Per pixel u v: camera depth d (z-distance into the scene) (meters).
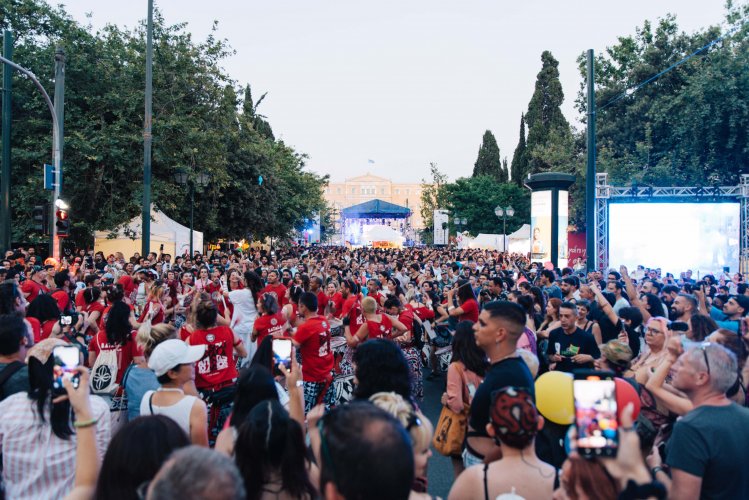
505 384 3.68
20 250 17.83
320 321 6.84
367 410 2.03
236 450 2.86
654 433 3.71
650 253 22.52
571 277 11.41
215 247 37.25
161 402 4.02
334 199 150.62
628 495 2.21
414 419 3.03
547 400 3.86
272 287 11.60
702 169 28.34
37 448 3.43
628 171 30.78
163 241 25.23
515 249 42.12
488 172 70.31
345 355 8.38
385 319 7.52
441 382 10.45
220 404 5.53
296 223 45.41
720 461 3.07
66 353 2.90
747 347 5.51
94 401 3.62
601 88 36.09
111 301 8.30
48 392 3.45
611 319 7.98
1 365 4.29
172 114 24.70
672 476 3.17
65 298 9.88
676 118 28.75
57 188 16.09
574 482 2.31
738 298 9.00
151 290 9.69
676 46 33.16
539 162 52.72
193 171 24.27
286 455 2.81
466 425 4.79
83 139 22.34
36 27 24.39
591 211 16.62
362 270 20.16
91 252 24.61
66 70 23.52
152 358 4.00
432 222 66.94
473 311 9.08
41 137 23.08
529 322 7.61
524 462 2.96
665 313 9.87
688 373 3.23
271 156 38.94
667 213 22.36
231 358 5.79
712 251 22.05
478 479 2.95
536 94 56.91
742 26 28.66
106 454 2.52
